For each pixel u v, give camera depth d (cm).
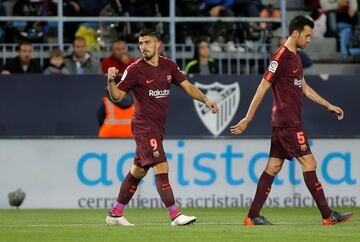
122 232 2875
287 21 5569
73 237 2728
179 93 4450
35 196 4406
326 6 5531
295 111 3138
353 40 5488
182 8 5188
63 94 4406
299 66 3133
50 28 5184
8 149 4391
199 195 4462
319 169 4531
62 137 4406
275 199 4491
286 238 2670
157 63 3119
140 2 5178
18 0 5084
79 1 5103
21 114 4391
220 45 5106
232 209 4344
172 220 3125
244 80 4497
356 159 4559
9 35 5078
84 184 4422
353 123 4556
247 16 5278
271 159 3189
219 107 4488
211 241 2588
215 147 4472
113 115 4425
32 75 4391
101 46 5112
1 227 3161
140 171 3180
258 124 4494
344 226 3138
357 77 4562
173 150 4450
